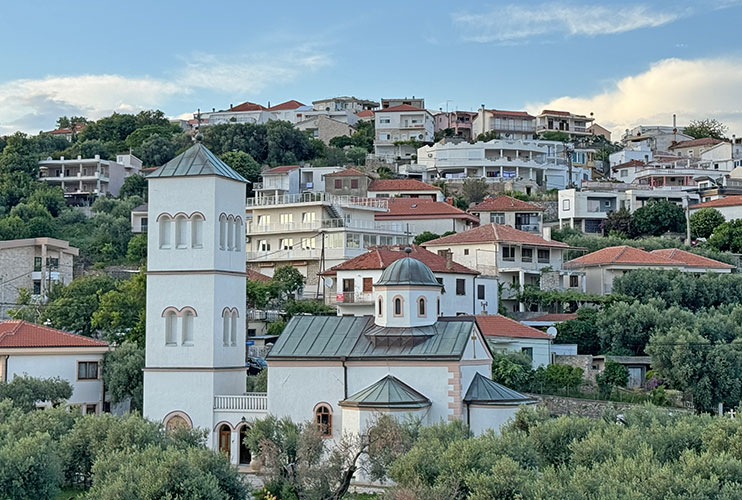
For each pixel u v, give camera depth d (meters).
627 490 51.47
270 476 61.81
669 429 63.62
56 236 164.88
